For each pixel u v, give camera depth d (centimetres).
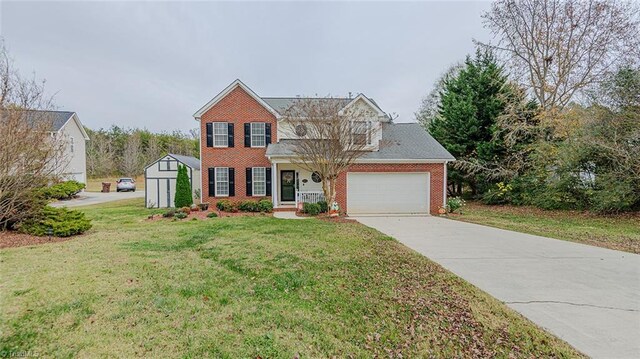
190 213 1462
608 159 1383
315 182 1773
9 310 397
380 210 1552
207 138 1694
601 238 924
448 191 2400
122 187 3244
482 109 2112
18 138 843
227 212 1528
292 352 321
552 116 1739
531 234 992
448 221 1297
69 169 2648
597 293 479
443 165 1562
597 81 1527
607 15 1588
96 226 1098
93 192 3181
